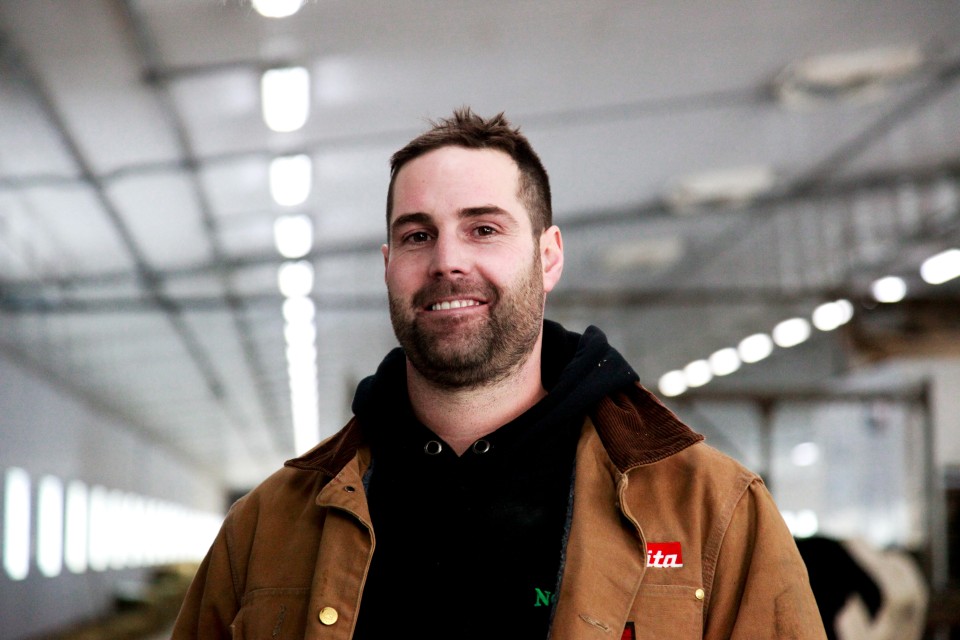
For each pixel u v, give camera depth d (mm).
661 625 1396
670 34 9164
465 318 1478
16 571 14969
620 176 13328
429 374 1500
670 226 15742
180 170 10195
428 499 1492
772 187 14172
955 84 10773
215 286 14617
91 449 20703
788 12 9094
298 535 1551
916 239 16141
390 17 7945
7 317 13422
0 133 8789
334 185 11328
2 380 14352
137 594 23547
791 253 17156
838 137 12492
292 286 15219
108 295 14086
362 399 1583
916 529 17453
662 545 1438
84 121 8781
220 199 11258
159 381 20703
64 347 15875
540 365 1634
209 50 7832
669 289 19016
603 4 8469
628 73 9883
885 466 18312
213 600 1620
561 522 1470
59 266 12555
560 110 10617
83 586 19672
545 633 1408
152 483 29359
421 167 1530
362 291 16062
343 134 9922
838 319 19172
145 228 11781
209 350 18812
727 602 1443
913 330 17828
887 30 9641
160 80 8211
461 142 1536
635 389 1594
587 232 15875
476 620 1428
